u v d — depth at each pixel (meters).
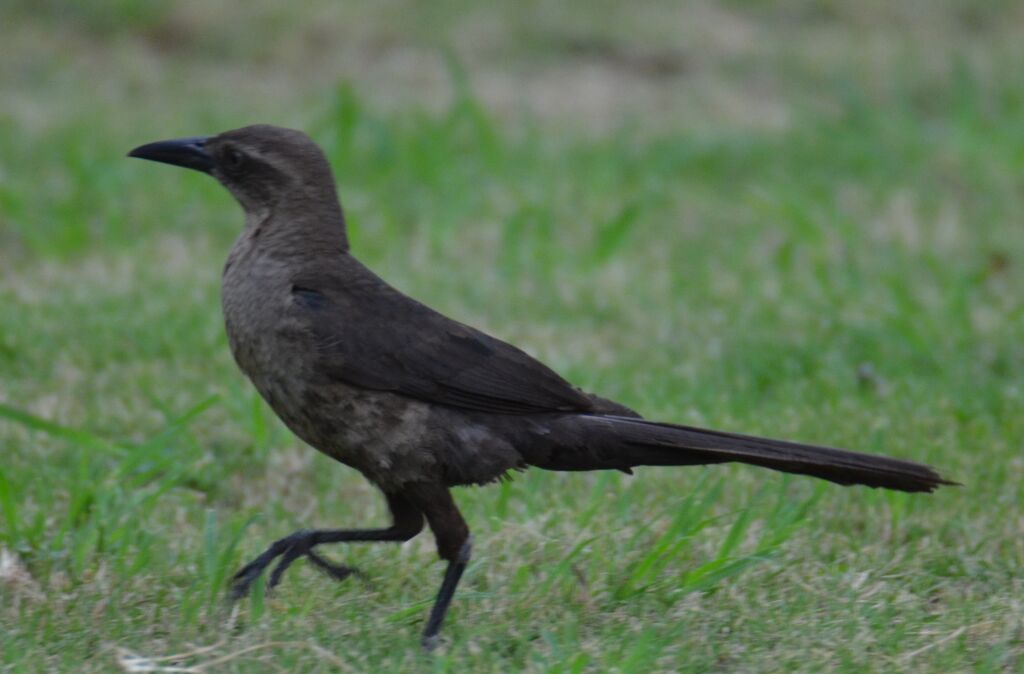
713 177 17.39
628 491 9.52
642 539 8.93
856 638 7.61
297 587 8.27
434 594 8.23
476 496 9.55
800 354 12.34
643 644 7.21
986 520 9.23
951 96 20.41
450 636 7.72
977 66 21.33
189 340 12.02
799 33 22.70
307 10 21.58
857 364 12.23
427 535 9.02
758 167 17.72
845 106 19.34
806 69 21.20
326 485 9.94
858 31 22.91
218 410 10.84
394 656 7.40
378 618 7.87
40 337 11.90
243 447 10.32
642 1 23.14
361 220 15.29
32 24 20.75
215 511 8.27
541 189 16.45
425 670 7.28
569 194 16.45
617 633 7.71
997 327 13.04
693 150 17.89
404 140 17.12
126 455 9.75
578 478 9.89
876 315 13.02
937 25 23.27
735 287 14.04
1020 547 8.87
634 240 15.39
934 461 10.10
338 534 7.96
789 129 18.94
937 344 12.58
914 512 9.35
